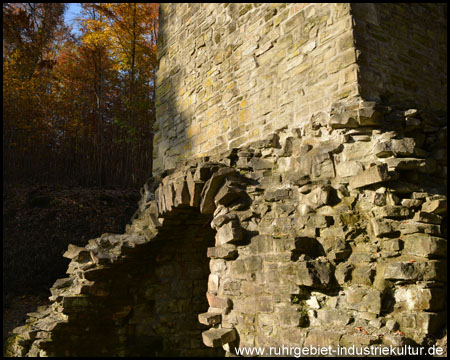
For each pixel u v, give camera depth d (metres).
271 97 4.82
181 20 7.10
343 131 3.79
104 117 14.80
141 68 15.80
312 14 4.37
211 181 4.57
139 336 6.84
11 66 13.45
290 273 3.46
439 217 3.20
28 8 15.20
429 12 4.90
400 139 3.46
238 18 5.56
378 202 3.35
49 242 9.77
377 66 4.01
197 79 6.41
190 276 7.32
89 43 14.93
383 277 3.04
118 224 11.09
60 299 6.20
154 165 7.66
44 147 12.73
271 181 4.39
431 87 4.63
